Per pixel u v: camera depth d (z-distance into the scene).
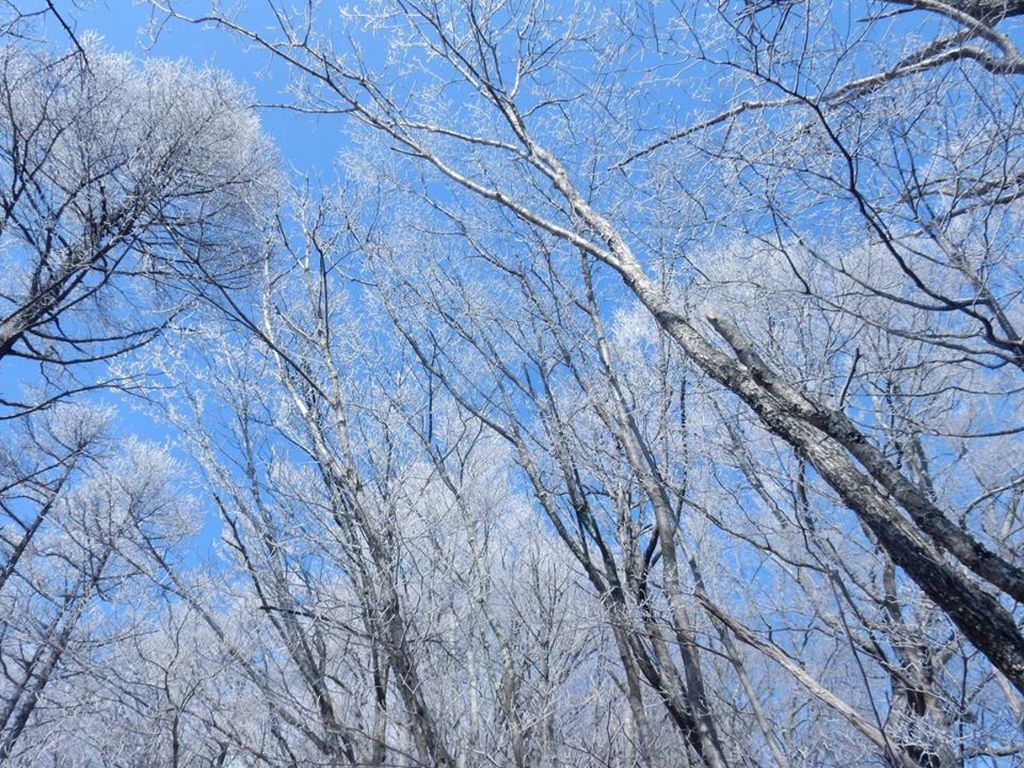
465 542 5.49
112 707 5.77
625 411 5.45
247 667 5.02
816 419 3.67
